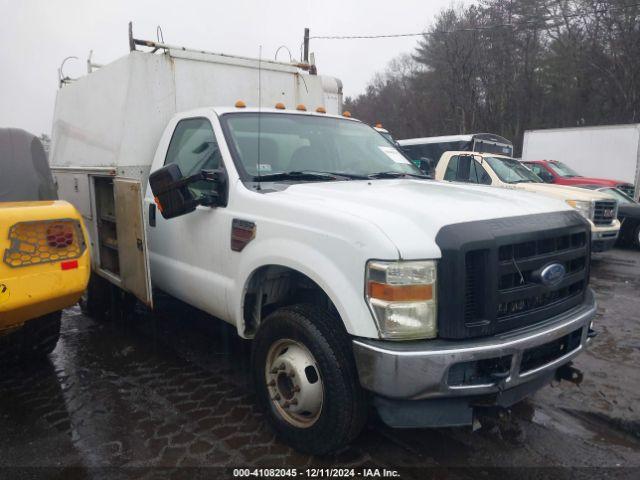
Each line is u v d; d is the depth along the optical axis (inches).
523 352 102.9
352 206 112.6
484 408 109.5
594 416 143.9
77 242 133.0
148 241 180.1
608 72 1213.7
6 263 119.4
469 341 99.6
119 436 128.0
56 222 128.0
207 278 146.7
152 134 185.8
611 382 166.1
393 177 162.4
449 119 1440.7
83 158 212.8
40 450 122.0
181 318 218.8
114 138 183.6
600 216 358.9
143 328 206.8
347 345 109.5
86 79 211.6
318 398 114.9
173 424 134.0
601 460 122.6
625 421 141.3
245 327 135.3
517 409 147.1
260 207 127.3
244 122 156.7
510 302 106.3
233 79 206.2
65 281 130.0
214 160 149.7
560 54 1314.0
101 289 207.8
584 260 125.7
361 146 176.6
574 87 1310.3
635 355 189.3
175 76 190.2
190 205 137.6
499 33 1311.5
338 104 246.4
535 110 1353.3
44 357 173.8
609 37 1209.4
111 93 189.6
